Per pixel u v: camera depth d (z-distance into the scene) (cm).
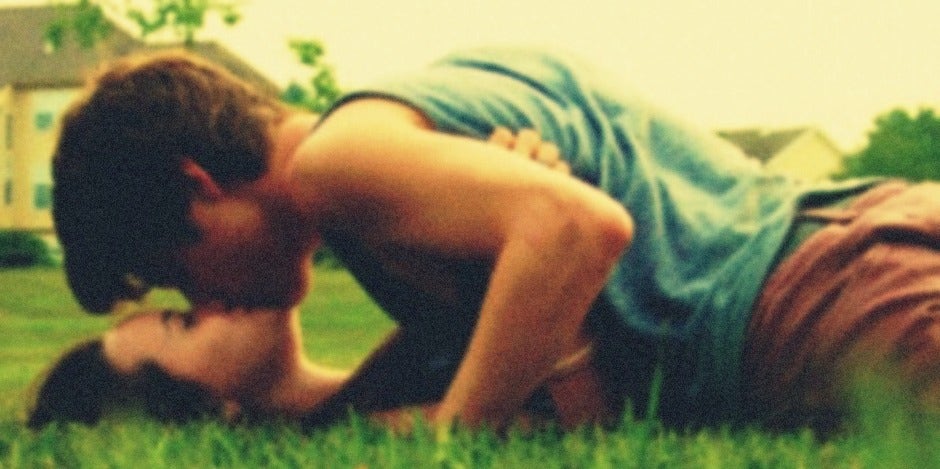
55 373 272
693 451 208
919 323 214
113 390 266
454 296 235
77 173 245
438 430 216
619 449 204
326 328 1365
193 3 3180
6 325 1605
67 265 257
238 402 264
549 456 207
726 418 242
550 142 236
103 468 213
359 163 220
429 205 219
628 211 239
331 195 224
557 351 218
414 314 249
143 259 252
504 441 223
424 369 271
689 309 236
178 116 240
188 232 246
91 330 1518
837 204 248
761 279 234
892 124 5006
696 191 251
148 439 230
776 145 5719
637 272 237
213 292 260
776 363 232
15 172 4912
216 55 4866
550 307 214
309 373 272
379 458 204
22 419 312
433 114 226
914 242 226
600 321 237
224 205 245
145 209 244
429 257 225
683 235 241
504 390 219
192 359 261
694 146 258
